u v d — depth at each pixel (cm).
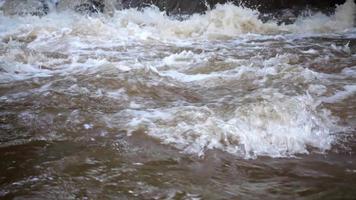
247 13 1038
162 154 299
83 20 1009
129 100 429
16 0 1264
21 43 815
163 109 394
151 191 247
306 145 317
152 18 1085
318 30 997
